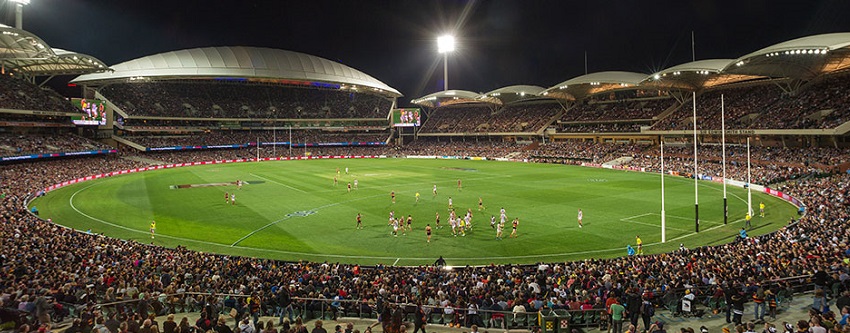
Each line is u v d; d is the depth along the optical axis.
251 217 44.81
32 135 89.56
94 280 21.27
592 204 50.28
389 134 155.62
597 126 115.25
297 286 19.81
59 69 93.56
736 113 86.12
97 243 31.00
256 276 22.88
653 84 94.94
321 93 158.88
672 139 98.62
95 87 125.38
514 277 22.34
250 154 128.38
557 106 132.25
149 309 17.27
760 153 75.81
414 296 19.17
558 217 43.66
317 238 36.78
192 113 133.12
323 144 143.88
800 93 79.31
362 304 18.11
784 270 20.48
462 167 97.56
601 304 17.05
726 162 77.12
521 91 121.31
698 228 38.50
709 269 21.34
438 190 62.25
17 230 32.78
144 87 132.62
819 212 37.84
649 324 15.70
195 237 37.44
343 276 23.23
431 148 141.25
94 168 85.31
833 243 25.28
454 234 37.69
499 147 129.12
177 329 12.92
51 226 35.88
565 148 113.88
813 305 16.61
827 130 66.38
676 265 23.41
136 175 84.56
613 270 22.86
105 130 115.62
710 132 85.69
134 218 44.91
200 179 76.94
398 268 26.64
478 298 17.78
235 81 141.38
